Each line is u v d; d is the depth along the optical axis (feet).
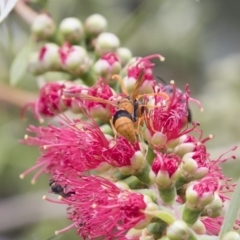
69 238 1.33
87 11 1.43
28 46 1.21
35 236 1.38
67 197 1.05
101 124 1.08
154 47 1.59
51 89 1.14
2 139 1.41
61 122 1.10
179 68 1.63
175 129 1.02
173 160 1.00
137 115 1.02
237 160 1.35
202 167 1.00
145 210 0.99
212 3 1.68
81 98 1.05
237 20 1.73
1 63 1.37
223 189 1.06
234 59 1.60
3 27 1.31
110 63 1.13
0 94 1.34
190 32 1.63
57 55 1.17
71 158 1.04
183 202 1.02
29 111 1.40
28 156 1.42
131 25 1.25
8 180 1.49
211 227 1.03
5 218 1.44
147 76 1.08
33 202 1.44
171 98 1.02
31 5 1.27
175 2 1.54
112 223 1.01
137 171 1.02
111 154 1.02
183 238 0.97
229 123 1.49
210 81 1.59
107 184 1.02
